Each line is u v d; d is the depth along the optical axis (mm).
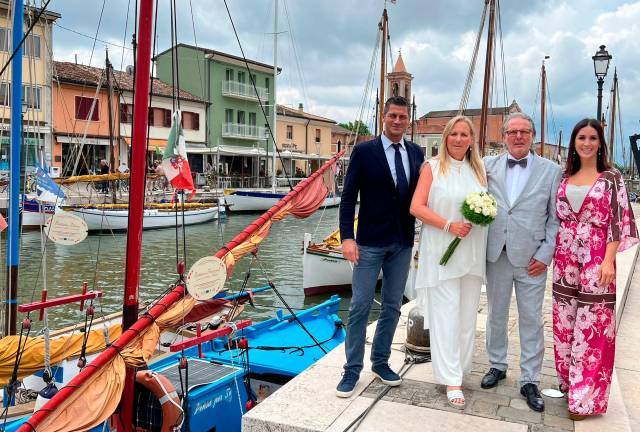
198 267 3979
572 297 3551
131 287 3924
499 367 3939
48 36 25406
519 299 3717
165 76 47562
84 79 33688
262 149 48906
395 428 3291
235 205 34938
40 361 5340
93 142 33562
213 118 45844
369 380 4035
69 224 5656
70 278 15438
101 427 4496
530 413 3486
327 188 6062
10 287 6812
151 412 4043
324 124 59156
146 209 25766
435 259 3621
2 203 20859
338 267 14758
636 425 3824
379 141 3740
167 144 4832
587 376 3379
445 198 3568
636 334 6023
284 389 3875
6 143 19609
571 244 3498
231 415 4828
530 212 3619
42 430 3268
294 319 8664
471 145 3688
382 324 3928
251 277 16812
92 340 5793
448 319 3629
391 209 3703
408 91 56875
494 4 20438
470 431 3252
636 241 3332
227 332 4934
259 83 50156
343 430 3262
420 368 4312
